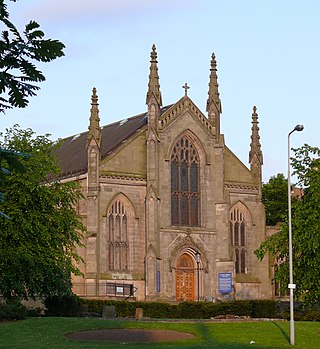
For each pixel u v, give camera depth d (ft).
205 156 374.22
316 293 251.19
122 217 353.31
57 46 43.01
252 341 172.45
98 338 172.55
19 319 208.33
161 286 354.33
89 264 341.82
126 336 176.14
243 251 382.83
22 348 153.07
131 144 359.25
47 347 154.81
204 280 364.38
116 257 349.41
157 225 354.54
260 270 382.42
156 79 366.02
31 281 228.63
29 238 236.63
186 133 371.35
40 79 43.45
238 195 384.47
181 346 159.94
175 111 369.71
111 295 336.08
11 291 238.07
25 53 42.93
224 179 380.78
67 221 251.19
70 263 247.91
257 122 396.16
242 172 387.55
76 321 202.28
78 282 341.21
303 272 257.96
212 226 371.35
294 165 267.80
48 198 243.40
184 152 370.94
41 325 193.67
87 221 345.10
